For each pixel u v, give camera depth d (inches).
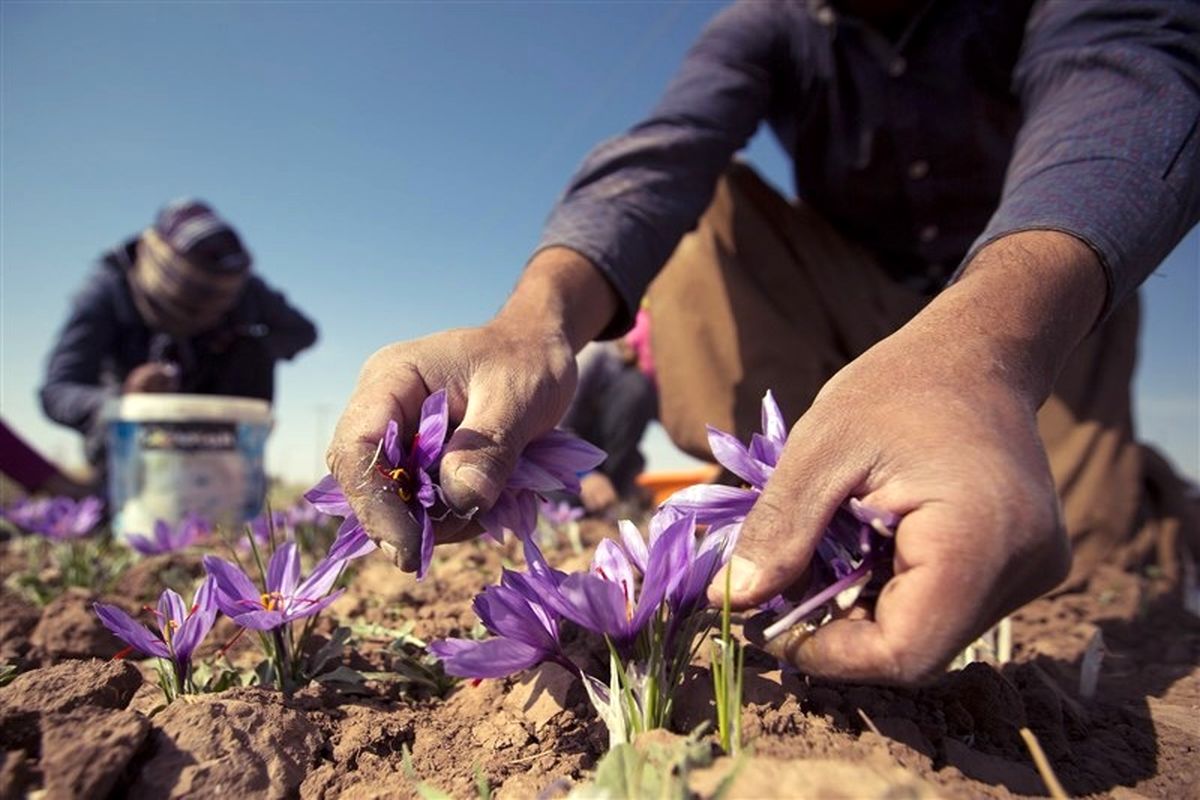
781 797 12.1
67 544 44.1
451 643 15.8
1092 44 22.9
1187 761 17.1
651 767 12.8
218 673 20.6
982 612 12.2
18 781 13.9
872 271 40.5
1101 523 39.9
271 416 55.6
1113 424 41.6
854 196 40.0
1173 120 18.8
